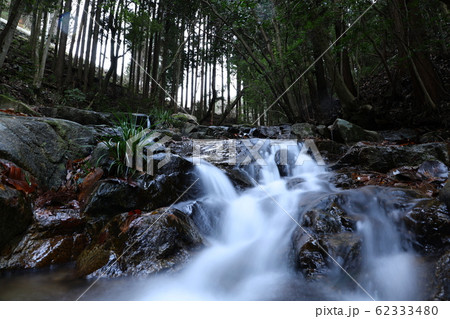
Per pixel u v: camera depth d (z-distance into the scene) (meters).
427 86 5.95
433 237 1.82
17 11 5.17
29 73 7.72
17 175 2.14
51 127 2.93
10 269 1.78
